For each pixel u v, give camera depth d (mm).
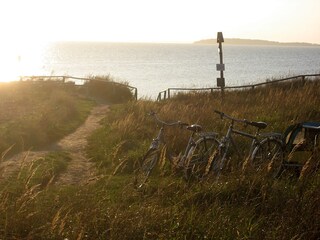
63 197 6055
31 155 9289
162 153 6840
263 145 6777
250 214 5074
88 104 18609
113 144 9898
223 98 15586
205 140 6742
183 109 12703
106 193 6316
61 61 135000
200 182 6156
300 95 13297
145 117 12211
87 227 4703
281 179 6320
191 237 4547
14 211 5000
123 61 138625
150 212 5059
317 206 4953
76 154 9773
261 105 13266
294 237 4148
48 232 4551
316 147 6539
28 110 14625
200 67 110125
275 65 118375
